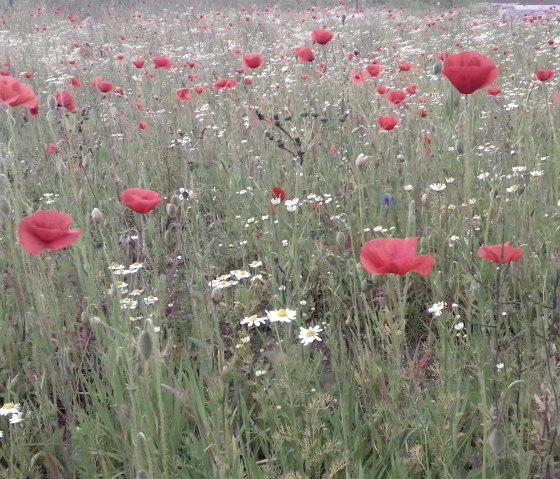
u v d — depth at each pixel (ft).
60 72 10.45
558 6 22.38
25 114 7.82
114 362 2.99
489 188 4.88
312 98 7.38
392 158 5.48
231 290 4.16
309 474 2.63
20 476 2.72
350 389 3.01
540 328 2.97
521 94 7.15
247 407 3.23
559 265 3.24
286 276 3.43
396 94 5.85
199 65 11.20
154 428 2.62
